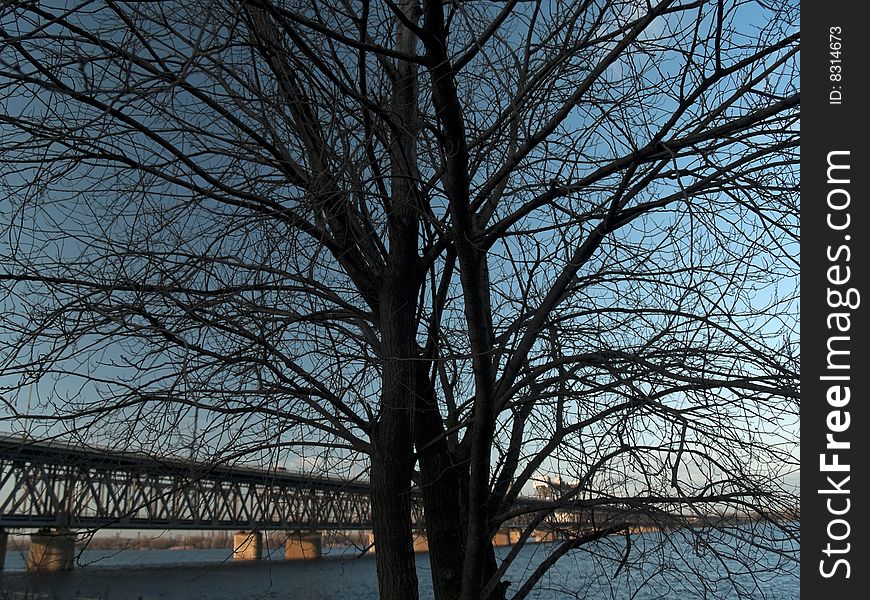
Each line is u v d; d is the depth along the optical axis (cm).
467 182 352
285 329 440
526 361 528
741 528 419
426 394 529
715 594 424
